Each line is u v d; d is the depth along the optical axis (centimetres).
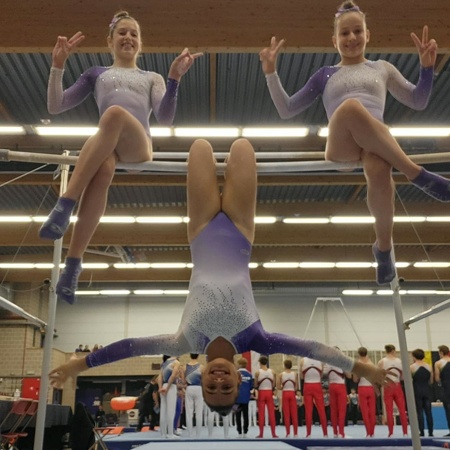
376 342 1898
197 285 269
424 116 848
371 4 586
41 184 998
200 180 295
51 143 870
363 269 1594
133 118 312
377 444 728
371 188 312
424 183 303
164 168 334
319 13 583
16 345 1675
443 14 582
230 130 816
